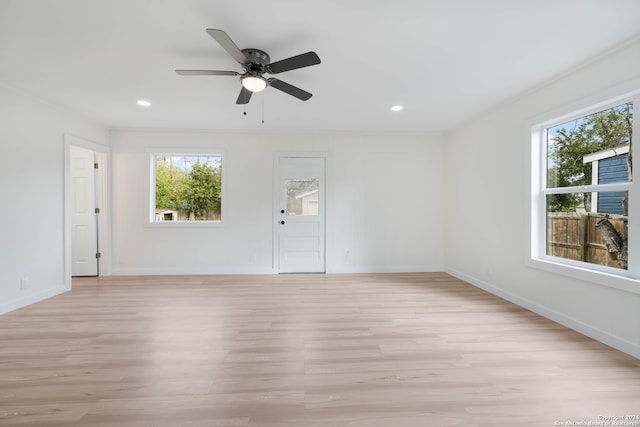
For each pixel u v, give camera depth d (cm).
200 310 302
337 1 172
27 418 145
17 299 308
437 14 184
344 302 328
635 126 215
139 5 176
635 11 179
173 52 231
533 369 191
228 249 470
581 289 247
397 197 486
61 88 301
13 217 305
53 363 197
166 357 206
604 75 229
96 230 448
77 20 190
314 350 217
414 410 153
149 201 459
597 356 207
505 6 176
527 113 308
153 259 462
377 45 221
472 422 144
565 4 173
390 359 204
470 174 413
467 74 268
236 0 171
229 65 253
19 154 311
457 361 201
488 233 373
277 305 318
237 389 170
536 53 230
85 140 401
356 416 148
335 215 480
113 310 301
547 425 142
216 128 454
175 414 149
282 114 387
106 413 149
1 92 293
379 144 483
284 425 142
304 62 205
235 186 470
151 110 370
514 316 286
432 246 488
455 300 336
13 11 180
